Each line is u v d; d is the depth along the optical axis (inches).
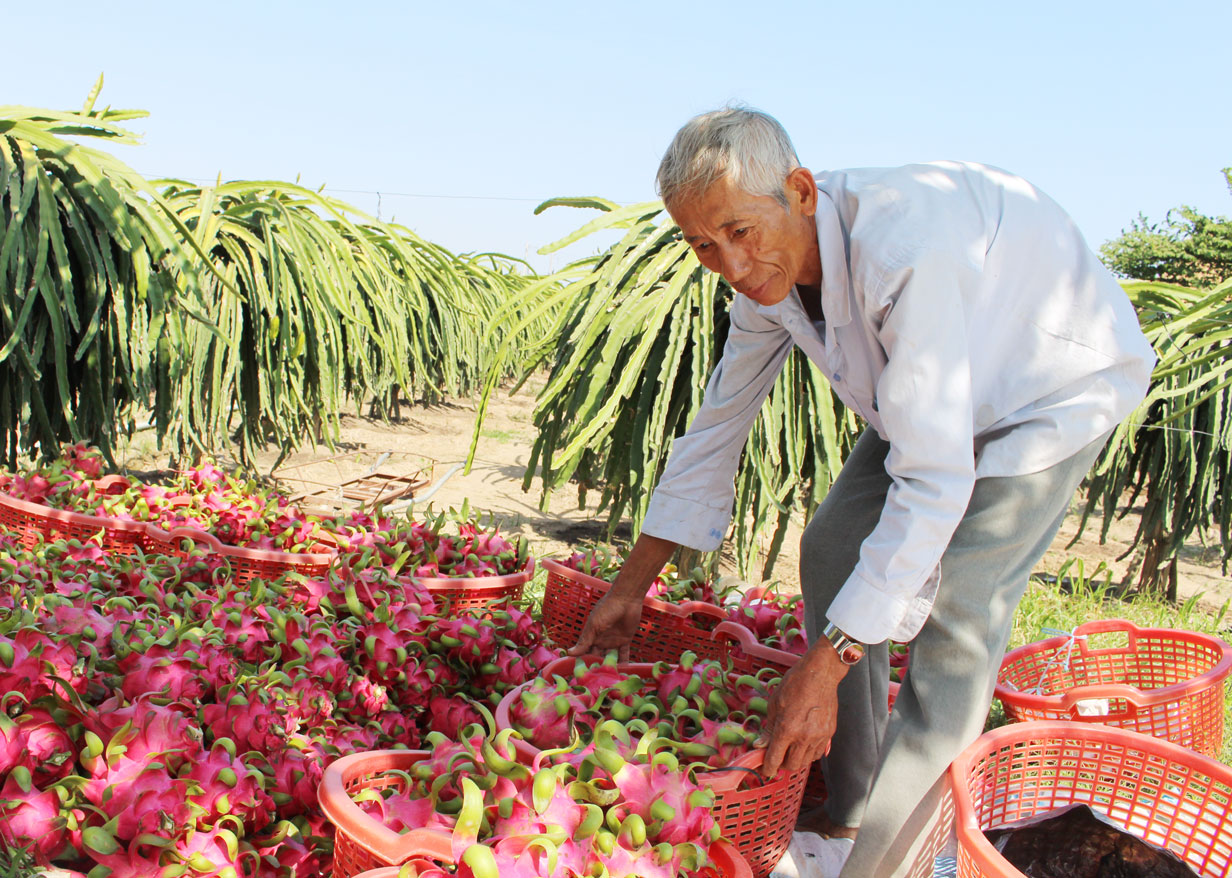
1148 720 75.9
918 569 49.7
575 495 265.7
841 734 66.8
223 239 187.3
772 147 49.0
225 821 45.5
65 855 44.8
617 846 40.2
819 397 119.6
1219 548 276.2
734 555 204.2
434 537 91.2
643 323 122.3
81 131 154.6
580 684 59.4
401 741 62.5
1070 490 55.3
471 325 379.9
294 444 209.9
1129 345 55.5
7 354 129.8
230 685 54.6
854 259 51.0
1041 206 54.7
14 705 47.1
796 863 61.8
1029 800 59.1
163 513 100.3
